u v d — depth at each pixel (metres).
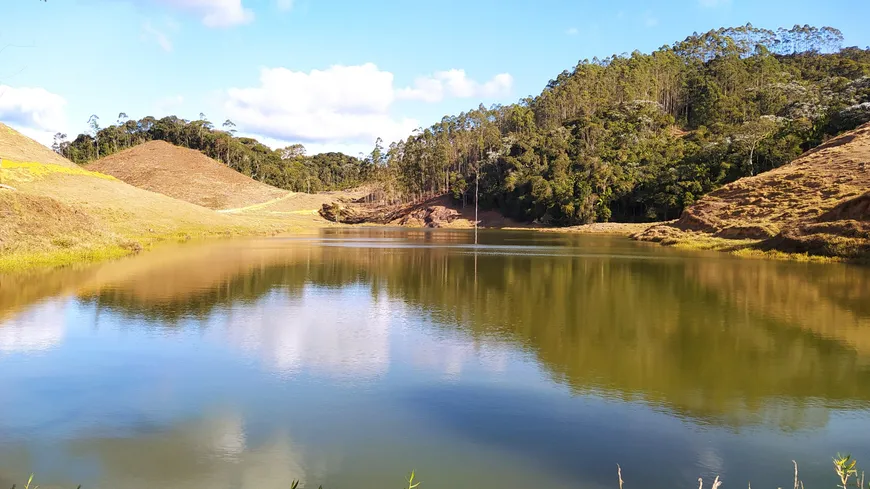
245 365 11.54
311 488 6.80
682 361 12.01
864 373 11.20
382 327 15.12
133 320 15.48
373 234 78.31
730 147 90.31
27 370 11.05
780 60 175.62
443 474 7.18
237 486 6.84
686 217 62.19
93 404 9.35
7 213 30.97
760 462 7.57
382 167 176.75
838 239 34.75
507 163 119.31
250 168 176.62
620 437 8.30
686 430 8.56
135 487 6.79
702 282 24.16
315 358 12.09
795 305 18.42
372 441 8.09
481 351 12.74
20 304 17.45
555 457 7.66
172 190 129.38
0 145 62.78
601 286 22.91
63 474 7.09
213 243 47.31
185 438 8.14
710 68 157.00
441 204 130.12
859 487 6.79
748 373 11.21
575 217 98.44
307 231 83.56
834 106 92.50
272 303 18.59
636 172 98.38
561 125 132.88
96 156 171.75
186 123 186.88
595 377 10.95
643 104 131.12
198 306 17.72
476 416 9.02
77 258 28.92
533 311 17.47
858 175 51.22
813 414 9.18
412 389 10.23
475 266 31.08
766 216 51.09
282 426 8.56
